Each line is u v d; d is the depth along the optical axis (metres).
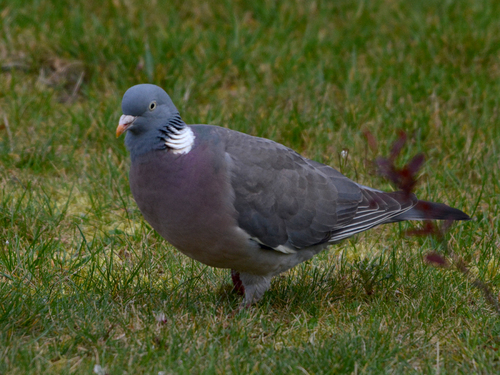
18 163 11.85
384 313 8.38
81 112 12.98
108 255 9.91
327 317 8.39
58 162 11.98
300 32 16.36
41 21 15.34
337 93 14.05
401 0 17.34
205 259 8.40
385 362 7.30
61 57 14.63
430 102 13.52
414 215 9.18
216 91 14.38
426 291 8.91
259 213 8.19
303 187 8.64
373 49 15.52
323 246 9.04
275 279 9.64
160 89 7.95
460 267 8.17
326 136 12.55
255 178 8.16
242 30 15.76
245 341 7.50
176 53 14.65
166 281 9.22
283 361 7.16
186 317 8.19
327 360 7.20
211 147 8.03
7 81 14.00
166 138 7.90
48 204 10.56
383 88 13.82
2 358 6.98
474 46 14.96
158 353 7.30
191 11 16.80
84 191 11.48
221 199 7.89
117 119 12.72
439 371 7.08
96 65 14.32
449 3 16.94
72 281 8.88
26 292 8.66
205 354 7.38
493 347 7.61
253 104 13.47
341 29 16.38
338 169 12.02
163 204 7.96
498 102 13.33
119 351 7.27
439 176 11.69
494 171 11.71
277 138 12.64
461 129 12.72
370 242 10.66
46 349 7.33
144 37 15.20
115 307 8.24
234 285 9.16
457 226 10.43
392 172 7.16
